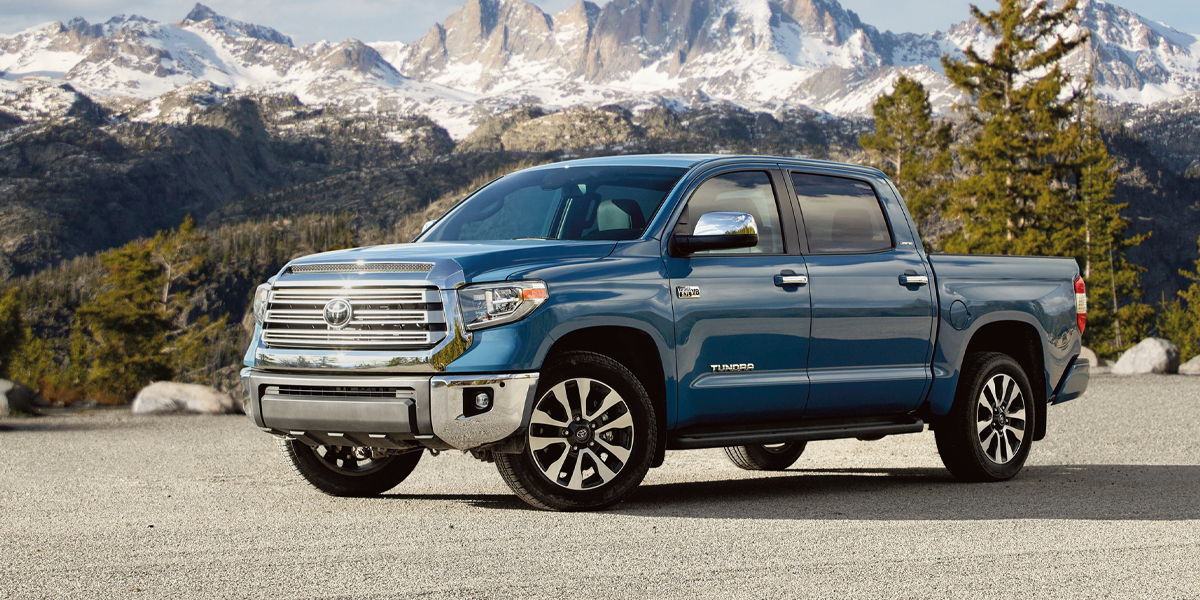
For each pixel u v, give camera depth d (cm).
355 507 618
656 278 614
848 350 695
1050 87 5484
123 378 7612
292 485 730
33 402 1798
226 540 503
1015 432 790
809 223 698
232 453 993
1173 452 981
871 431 710
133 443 1120
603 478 593
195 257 8406
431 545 489
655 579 422
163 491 704
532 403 565
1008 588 413
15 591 400
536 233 662
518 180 732
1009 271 802
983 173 5822
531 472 579
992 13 5706
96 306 7875
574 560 457
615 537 510
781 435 664
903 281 724
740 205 672
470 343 557
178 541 501
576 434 586
